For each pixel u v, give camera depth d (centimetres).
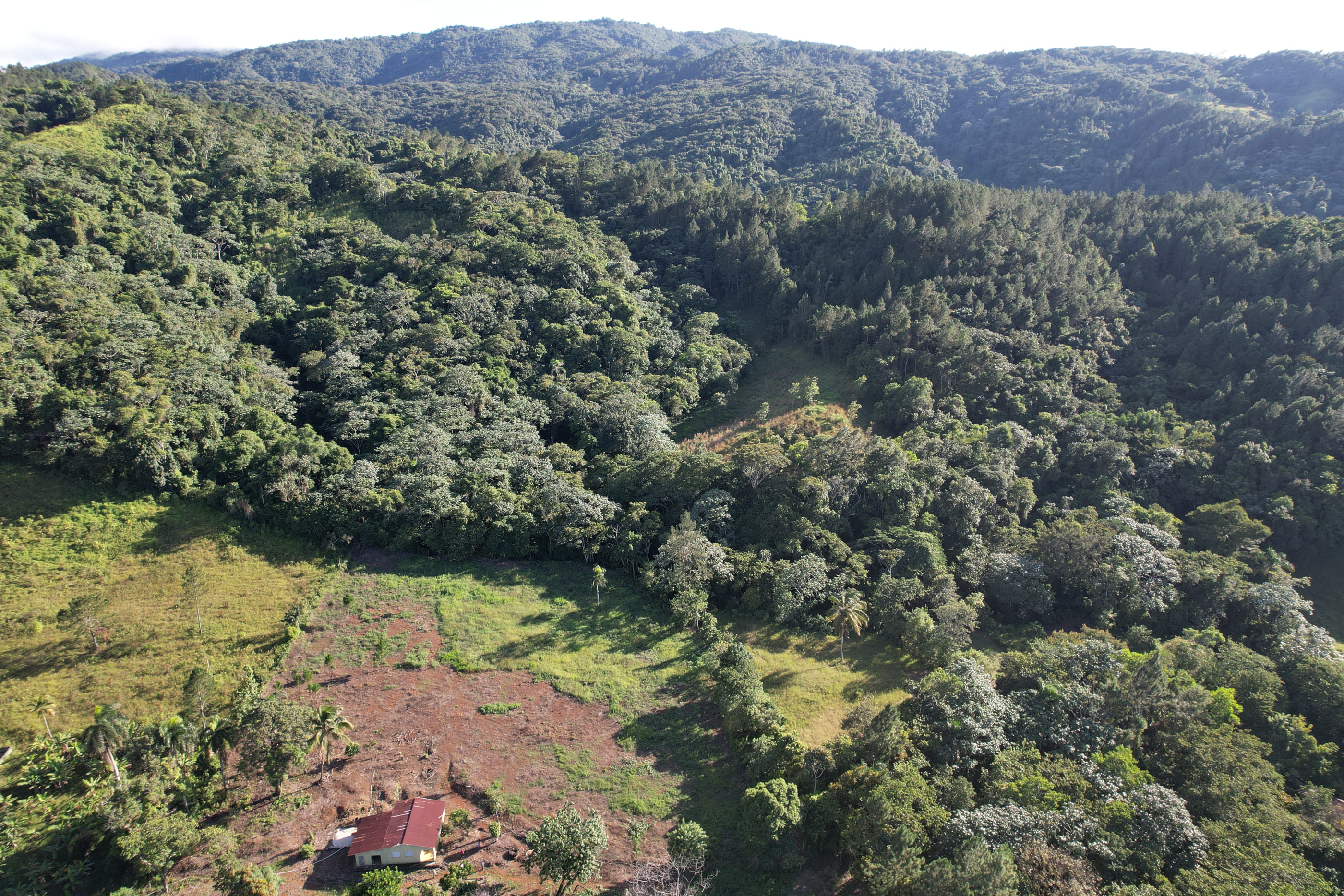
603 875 4791
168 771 5000
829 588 7712
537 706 6250
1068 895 4269
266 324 11500
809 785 5406
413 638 6906
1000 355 11500
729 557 7912
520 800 5341
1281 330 11475
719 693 6222
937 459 9262
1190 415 11281
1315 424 10394
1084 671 6438
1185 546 9300
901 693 6750
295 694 6162
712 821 5278
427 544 8044
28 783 5050
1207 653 6944
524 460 8994
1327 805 5550
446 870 4706
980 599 7812
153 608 6800
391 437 9088
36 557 6981
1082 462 10331
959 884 4138
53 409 7894
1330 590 9512
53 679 6006
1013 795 5044
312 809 5122
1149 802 5038
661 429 10481
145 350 8875
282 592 7269
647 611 7562
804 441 9988
